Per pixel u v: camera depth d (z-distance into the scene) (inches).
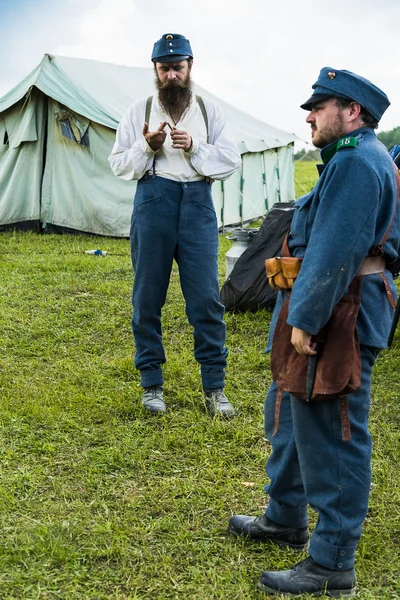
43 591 99.0
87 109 443.2
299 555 108.3
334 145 94.2
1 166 458.9
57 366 192.1
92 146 450.3
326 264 88.0
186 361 195.0
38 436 148.5
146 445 145.2
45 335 220.7
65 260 346.9
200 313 159.9
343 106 93.6
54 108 452.1
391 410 166.2
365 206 88.4
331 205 89.0
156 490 127.0
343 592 96.7
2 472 132.7
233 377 185.9
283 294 102.3
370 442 97.3
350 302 92.3
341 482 94.5
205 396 164.6
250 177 562.6
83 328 229.0
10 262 339.0
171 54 153.5
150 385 163.9
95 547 108.7
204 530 114.9
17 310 246.7
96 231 456.4
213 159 155.3
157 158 156.6
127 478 132.6
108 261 349.4
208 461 138.9
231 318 236.4
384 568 105.6
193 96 159.8
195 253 157.6
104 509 121.0
